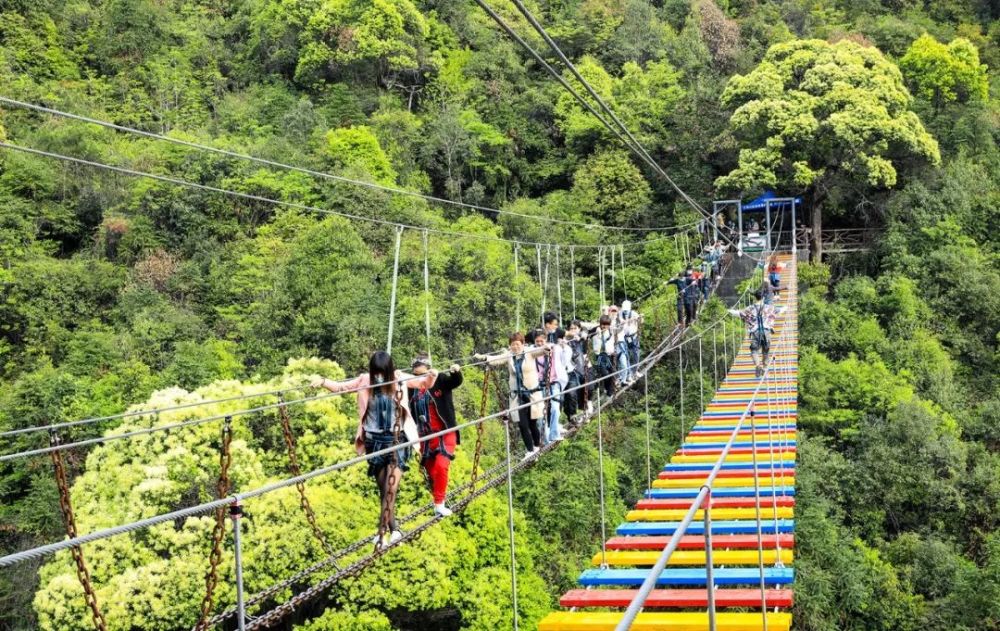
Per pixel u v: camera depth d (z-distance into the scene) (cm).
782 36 4572
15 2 3991
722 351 2752
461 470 1850
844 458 2517
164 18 4397
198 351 2311
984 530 2336
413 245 2680
